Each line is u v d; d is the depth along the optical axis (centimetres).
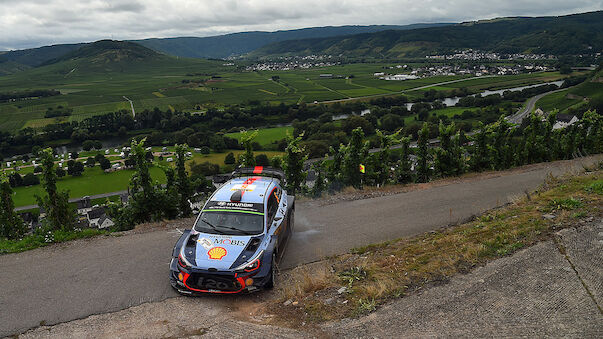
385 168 1709
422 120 14462
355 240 948
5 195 1180
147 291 696
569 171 1458
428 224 1050
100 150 13200
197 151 11675
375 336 494
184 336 543
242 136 1456
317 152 10119
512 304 535
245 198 790
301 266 802
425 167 1766
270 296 673
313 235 993
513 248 702
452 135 1859
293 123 15425
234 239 703
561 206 905
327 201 1357
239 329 552
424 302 562
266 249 699
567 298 537
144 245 930
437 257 718
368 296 602
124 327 577
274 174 1029
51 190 1187
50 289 708
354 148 1658
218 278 645
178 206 1278
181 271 654
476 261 671
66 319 605
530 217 866
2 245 941
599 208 853
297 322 554
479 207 1197
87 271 783
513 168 1983
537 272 612
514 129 2009
